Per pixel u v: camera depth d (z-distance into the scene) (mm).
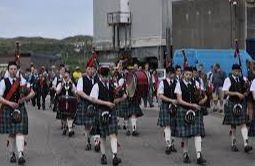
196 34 35781
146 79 14156
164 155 10922
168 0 42312
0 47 56094
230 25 33719
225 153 11023
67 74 14305
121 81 13836
